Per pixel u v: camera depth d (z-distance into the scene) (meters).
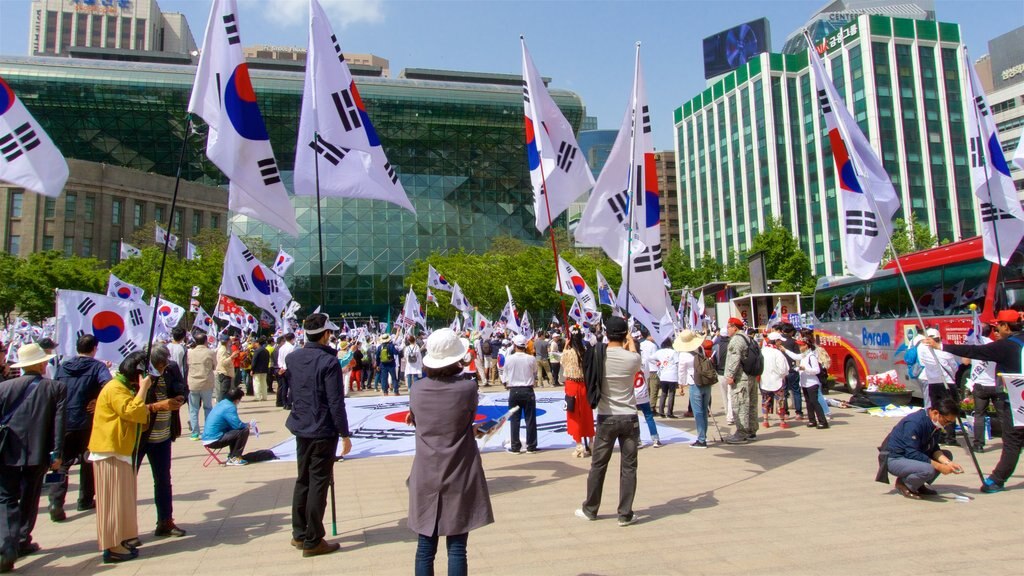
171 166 73.69
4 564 5.37
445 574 5.15
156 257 44.28
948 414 7.03
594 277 55.34
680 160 104.94
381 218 77.69
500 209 84.00
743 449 10.51
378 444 12.12
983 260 13.00
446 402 4.39
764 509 6.81
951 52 77.50
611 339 6.59
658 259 9.18
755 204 86.44
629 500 6.36
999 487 7.34
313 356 5.87
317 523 5.65
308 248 74.62
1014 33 79.88
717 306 35.97
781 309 27.58
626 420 6.43
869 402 15.30
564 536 6.04
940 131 75.44
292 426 5.80
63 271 43.59
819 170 81.25
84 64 67.31
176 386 6.54
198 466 10.24
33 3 139.12
